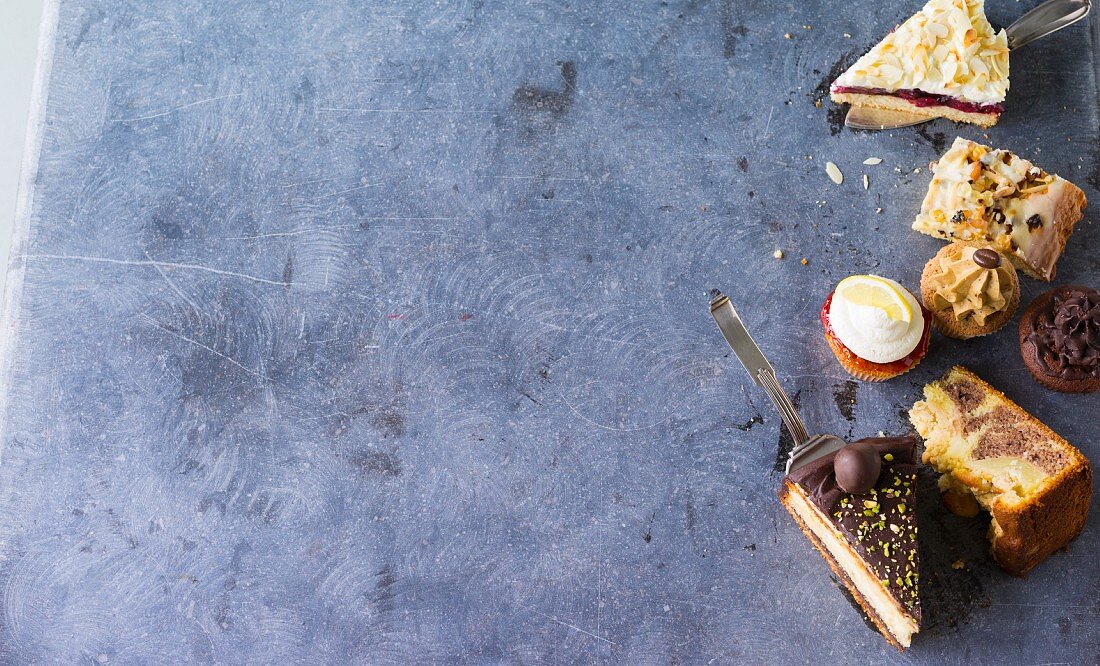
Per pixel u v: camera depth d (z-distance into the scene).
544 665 0.78
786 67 0.83
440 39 0.85
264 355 0.82
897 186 0.81
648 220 0.82
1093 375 0.77
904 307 0.76
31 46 0.90
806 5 0.84
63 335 0.82
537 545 0.79
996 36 0.80
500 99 0.84
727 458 0.79
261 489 0.80
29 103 0.88
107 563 0.80
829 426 0.79
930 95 0.81
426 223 0.82
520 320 0.81
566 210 0.82
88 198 0.84
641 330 0.81
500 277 0.82
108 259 0.83
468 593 0.79
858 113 0.82
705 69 0.83
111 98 0.85
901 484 0.75
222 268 0.83
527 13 0.85
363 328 0.82
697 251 0.81
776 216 0.81
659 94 0.83
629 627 0.78
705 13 0.84
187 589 0.80
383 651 0.78
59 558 0.80
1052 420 0.79
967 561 0.77
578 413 0.80
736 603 0.78
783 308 0.81
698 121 0.83
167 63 0.85
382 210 0.83
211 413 0.81
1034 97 0.82
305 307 0.82
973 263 0.76
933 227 0.79
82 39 0.85
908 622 0.74
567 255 0.82
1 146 0.90
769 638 0.77
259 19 0.85
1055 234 0.78
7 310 0.83
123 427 0.81
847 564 0.77
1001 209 0.78
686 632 0.78
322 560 0.79
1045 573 0.77
